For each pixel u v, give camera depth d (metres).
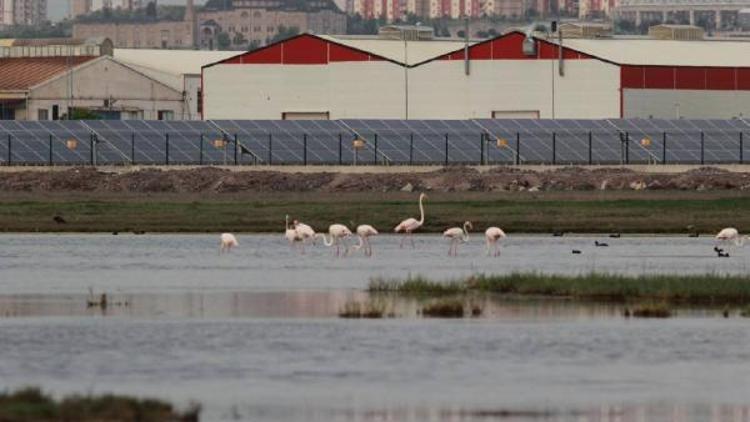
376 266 80.19
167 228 105.31
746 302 64.06
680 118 162.00
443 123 150.25
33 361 51.16
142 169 137.25
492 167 141.62
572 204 122.56
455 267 79.69
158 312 61.66
